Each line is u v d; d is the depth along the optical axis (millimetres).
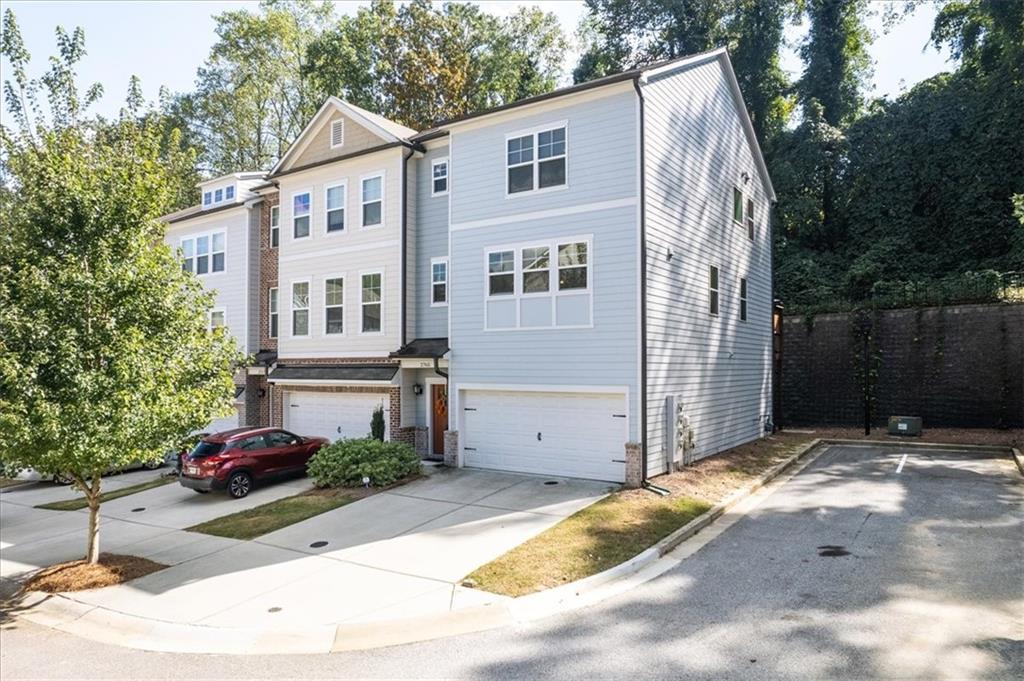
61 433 8469
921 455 16406
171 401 9492
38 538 12500
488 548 9539
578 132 14398
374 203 18953
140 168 10250
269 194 23078
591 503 11852
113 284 9352
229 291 23781
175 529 12141
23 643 7316
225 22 36594
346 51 32156
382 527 11062
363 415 18688
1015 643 6020
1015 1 24547
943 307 20453
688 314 15586
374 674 5977
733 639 6332
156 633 7289
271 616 7461
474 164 15922
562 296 14406
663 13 34031
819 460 16359
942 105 26469
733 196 19078
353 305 19219
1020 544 8984
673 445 14281
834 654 5910
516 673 5832
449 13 33562
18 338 8672
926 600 7113
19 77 9812
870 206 27281
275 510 12758
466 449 15961
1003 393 19250
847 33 32188
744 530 10344
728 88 18812
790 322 23500
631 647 6262
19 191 9781
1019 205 16781
